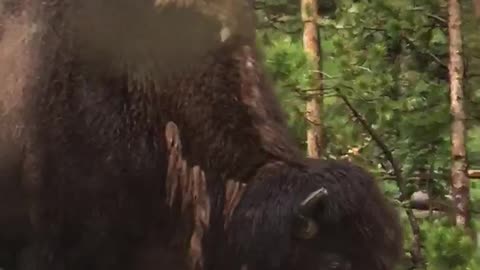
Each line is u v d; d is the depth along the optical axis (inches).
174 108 168.4
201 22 168.2
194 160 166.2
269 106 169.3
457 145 250.1
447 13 263.6
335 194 153.2
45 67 177.8
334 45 272.4
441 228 233.5
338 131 273.3
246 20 172.1
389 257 154.8
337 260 153.5
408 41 269.6
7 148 184.2
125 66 171.0
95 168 173.6
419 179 275.4
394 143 273.3
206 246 165.3
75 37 174.7
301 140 257.1
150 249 173.0
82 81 174.1
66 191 176.7
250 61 169.8
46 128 177.2
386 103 261.9
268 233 155.1
